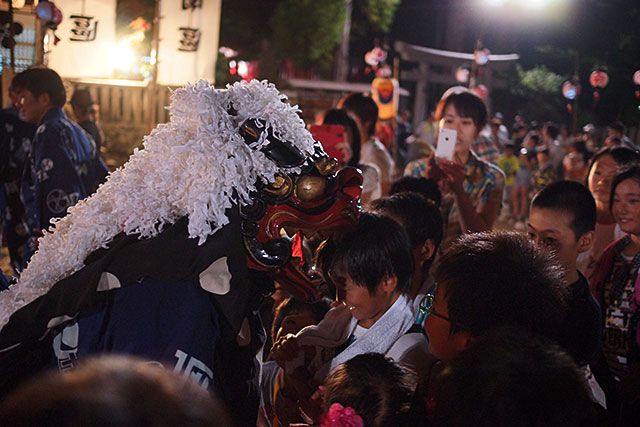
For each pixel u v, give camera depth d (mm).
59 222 1573
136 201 1423
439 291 1559
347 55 17859
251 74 11156
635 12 19219
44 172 3600
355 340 1954
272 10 16672
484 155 4953
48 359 1510
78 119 5594
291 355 1982
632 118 19141
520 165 11164
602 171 3488
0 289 1868
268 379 2129
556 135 12430
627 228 2615
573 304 2049
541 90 21547
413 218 2311
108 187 1535
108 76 8016
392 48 21750
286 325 2248
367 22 18344
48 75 3711
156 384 718
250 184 1453
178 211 1444
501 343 1193
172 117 1492
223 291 1403
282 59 16250
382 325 1888
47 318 1412
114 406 674
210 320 1458
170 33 8250
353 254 1811
